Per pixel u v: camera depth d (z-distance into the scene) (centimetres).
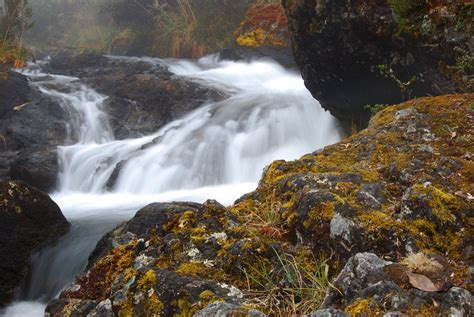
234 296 225
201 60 1363
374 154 321
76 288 279
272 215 272
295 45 649
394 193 268
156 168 811
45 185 857
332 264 237
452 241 227
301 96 875
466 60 433
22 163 860
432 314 181
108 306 243
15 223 505
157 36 1616
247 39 1281
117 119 1019
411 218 238
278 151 784
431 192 243
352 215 242
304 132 793
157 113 1017
